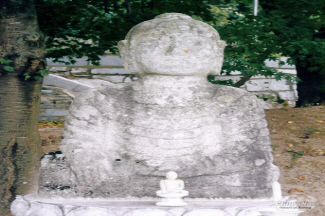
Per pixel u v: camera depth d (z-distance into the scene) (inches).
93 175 174.6
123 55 191.3
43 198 174.1
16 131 252.2
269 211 160.6
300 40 324.8
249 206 161.6
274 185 167.0
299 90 417.7
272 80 476.7
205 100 184.5
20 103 253.4
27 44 250.8
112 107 181.6
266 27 323.6
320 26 339.6
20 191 247.0
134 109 181.3
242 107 185.0
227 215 156.3
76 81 461.4
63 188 174.1
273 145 328.2
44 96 435.5
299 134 344.2
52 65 470.0
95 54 349.1
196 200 174.1
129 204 164.4
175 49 180.7
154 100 181.6
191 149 178.7
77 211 156.9
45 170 175.5
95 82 467.8
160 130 178.7
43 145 331.6
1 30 250.8
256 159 179.2
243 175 177.2
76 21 335.9
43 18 328.5
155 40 182.5
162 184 163.9
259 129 183.6
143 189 174.1
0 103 252.5
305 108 394.3
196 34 184.2
